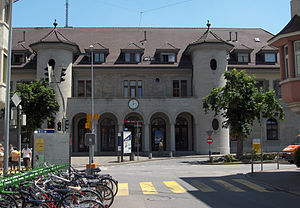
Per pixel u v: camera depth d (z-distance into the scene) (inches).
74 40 1700.3
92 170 505.4
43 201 295.9
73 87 1523.1
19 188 323.0
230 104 1100.5
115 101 1445.6
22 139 1461.6
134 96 1542.8
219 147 1430.9
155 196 468.8
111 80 1537.9
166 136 1563.7
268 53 1641.2
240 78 1121.4
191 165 1016.2
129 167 965.8
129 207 392.8
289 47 658.8
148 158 1266.0
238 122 1088.2
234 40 1764.3
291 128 1590.8
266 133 1593.3
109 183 443.8
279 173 713.0
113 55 1590.8
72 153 1444.4
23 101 1111.0
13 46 1566.2
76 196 302.5
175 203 417.4
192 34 1797.5
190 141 1566.2
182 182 615.8
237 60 1621.6
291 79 645.9
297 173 705.6
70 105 1424.7
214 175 732.0
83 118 1525.6
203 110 1449.3
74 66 1503.4
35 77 1520.7
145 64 1552.7
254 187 552.7
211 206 398.9
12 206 311.1
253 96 1095.0
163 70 1542.8
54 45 1417.3
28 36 1723.7
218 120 1440.7
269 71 1599.4
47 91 1143.0
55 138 620.4
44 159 614.9
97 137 1523.1
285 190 512.4
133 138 1539.1
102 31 1782.7
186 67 1545.3
